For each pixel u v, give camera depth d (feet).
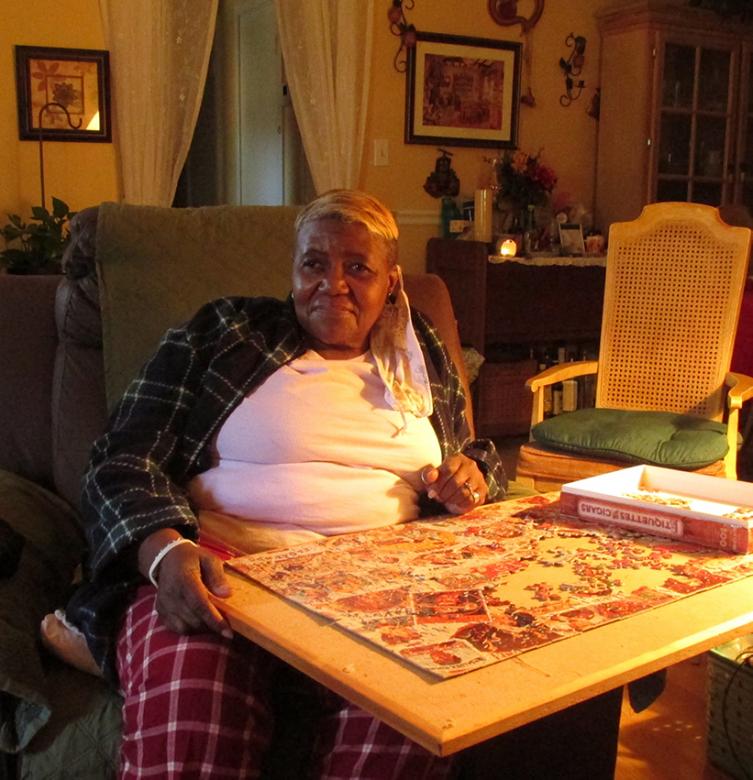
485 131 15.85
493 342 14.64
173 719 3.74
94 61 12.28
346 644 3.19
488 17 15.62
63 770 4.14
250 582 3.82
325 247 4.83
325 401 4.82
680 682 7.35
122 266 6.00
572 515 4.72
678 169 16.25
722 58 16.34
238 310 5.08
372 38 14.38
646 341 9.86
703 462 8.09
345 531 4.73
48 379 6.10
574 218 16.25
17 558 4.62
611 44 16.26
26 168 12.15
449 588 3.69
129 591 4.33
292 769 4.19
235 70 17.12
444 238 15.53
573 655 3.12
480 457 5.29
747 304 11.65
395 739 3.82
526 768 4.33
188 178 18.63
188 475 4.88
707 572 3.92
